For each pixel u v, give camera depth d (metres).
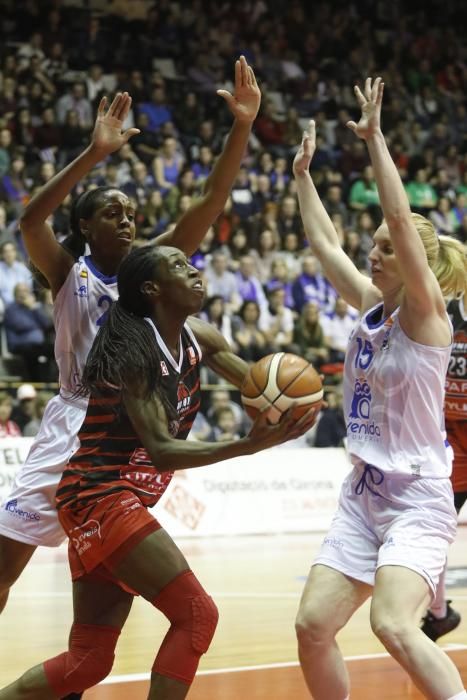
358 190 20.81
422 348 4.38
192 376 4.48
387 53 25.53
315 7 25.53
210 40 22.89
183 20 23.02
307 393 4.00
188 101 20.86
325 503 14.82
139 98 20.39
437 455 4.47
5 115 18.45
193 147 20.16
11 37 21.11
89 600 4.38
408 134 23.58
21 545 5.28
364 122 4.39
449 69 25.98
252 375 4.07
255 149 20.92
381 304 4.62
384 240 4.52
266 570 10.60
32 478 5.29
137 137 19.42
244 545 12.83
